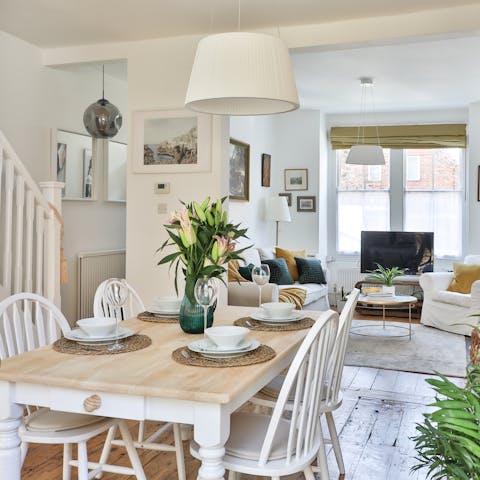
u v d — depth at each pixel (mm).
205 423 1787
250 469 1941
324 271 7977
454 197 8555
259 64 2367
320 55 5707
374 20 4336
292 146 8734
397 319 7703
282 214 8195
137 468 2404
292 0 3973
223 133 4828
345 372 4926
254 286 5539
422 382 4629
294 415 1947
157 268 4973
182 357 2105
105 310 2994
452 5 4086
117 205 6500
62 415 2305
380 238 8406
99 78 6113
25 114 5059
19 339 2525
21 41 4969
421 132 8531
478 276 6996
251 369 1986
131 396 1871
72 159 5723
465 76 6535
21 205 3908
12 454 2035
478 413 1668
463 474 1625
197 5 4094
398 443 3348
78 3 4086
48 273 4137
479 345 2602
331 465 3043
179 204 4891
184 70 4840
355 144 8789
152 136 4938
